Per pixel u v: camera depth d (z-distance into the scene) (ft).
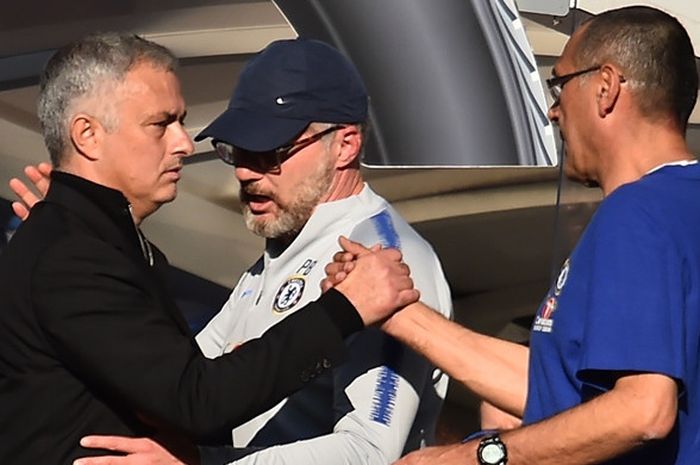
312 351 28.55
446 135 36.27
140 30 45.03
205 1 44.91
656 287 26.48
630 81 28.53
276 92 32.53
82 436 28.07
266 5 45.03
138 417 28.63
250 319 33.55
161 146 29.53
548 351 28.63
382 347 31.86
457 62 35.78
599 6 38.34
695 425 27.40
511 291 47.39
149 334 27.78
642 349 26.13
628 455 27.53
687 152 28.81
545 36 42.55
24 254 28.27
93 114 28.94
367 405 31.40
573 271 28.17
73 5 44.62
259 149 32.12
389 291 29.78
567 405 28.07
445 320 32.45
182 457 29.07
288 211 33.14
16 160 44.68
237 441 33.01
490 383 32.12
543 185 46.75
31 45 44.70
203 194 45.96
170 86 29.58
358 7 35.96
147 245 30.42
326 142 32.81
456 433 46.50
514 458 27.81
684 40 28.86
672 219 27.12
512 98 35.60
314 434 32.27
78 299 27.63
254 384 27.89
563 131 30.01
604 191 29.27
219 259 46.44
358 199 33.50
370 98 36.50
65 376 27.99
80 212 28.68
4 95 44.57
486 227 47.29
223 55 45.16
